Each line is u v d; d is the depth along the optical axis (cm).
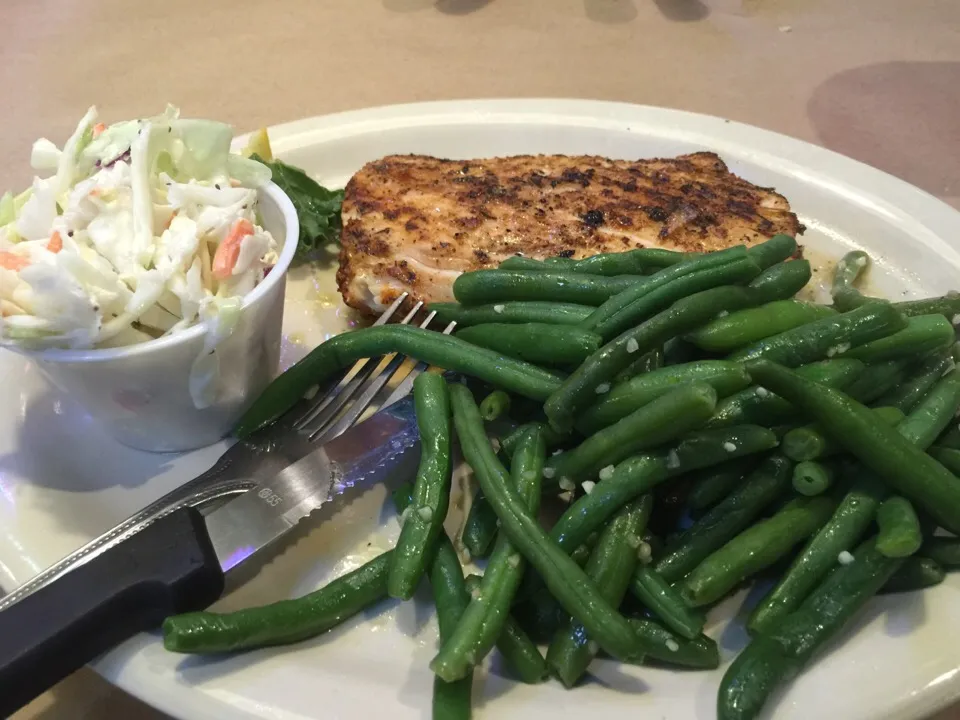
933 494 20
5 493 23
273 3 54
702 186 31
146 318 23
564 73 46
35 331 21
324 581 23
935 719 22
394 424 25
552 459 22
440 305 27
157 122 24
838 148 40
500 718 19
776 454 21
